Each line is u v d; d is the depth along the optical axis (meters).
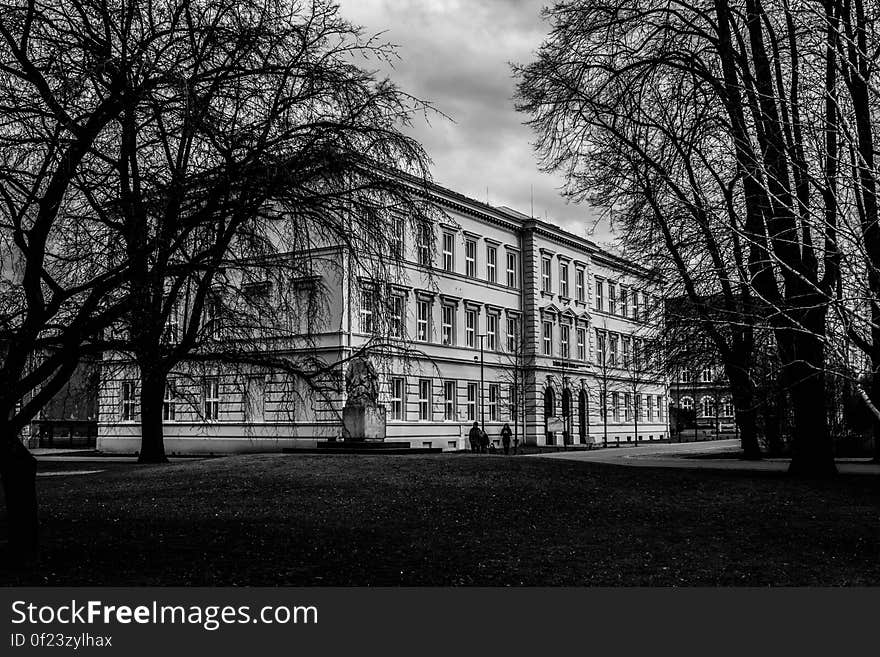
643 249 24.33
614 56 22.34
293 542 11.98
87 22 9.69
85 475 23.12
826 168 9.20
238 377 11.51
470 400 55.25
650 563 11.06
